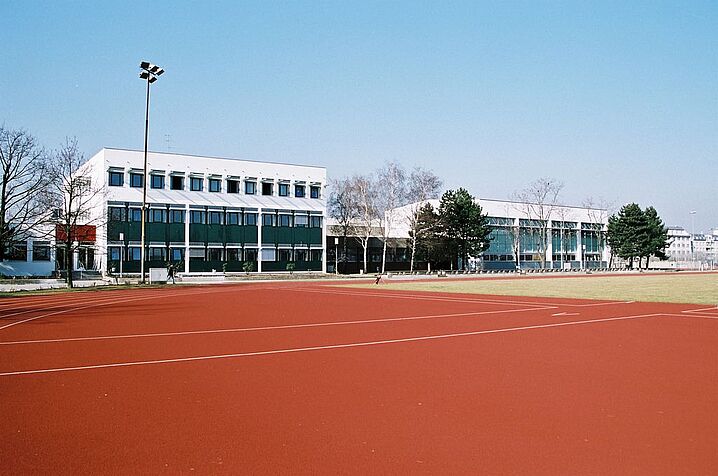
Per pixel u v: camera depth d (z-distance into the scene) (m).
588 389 9.50
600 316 22.08
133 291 40.88
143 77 45.78
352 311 24.55
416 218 84.75
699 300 30.52
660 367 11.42
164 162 69.62
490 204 102.44
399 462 6.19
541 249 101.50
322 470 5.98
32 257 63.47
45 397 9.11
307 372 11.08
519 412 8.10
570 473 5.86
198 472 5.94
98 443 6.85
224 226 73.31
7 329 18.20
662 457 6.28
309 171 80.06
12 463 6.20
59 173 52.56
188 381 10.30
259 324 19.47
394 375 10.75
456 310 24.98
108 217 62.31
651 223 107.69
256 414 8.09
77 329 18.12
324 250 80.38
